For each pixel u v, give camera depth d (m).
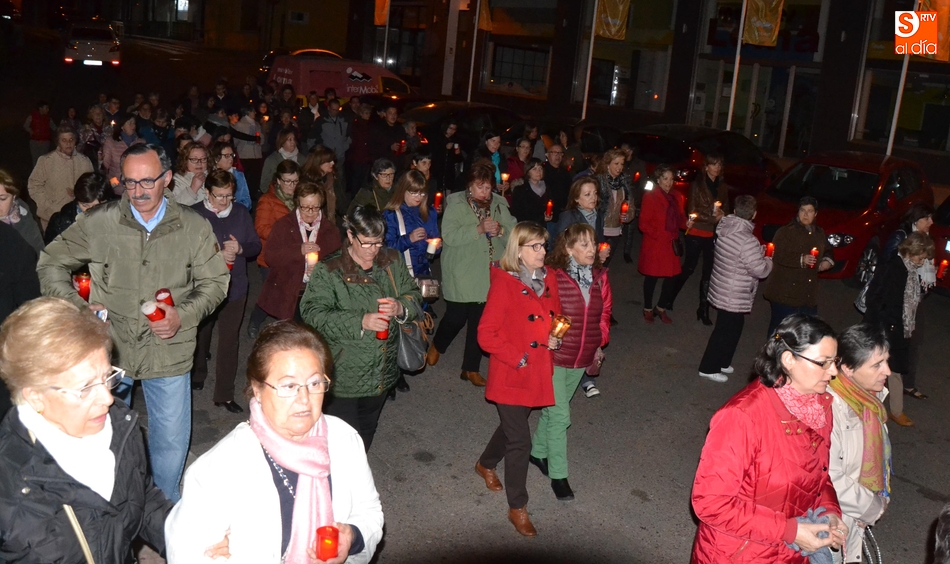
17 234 4.04
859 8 20.45
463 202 7.06
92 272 4.15
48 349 2.32
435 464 5.94
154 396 4.34
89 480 2.47
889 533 5.57
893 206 12.25
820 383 3.19
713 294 7.92
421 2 29.91
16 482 2.36
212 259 4.34
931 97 19.58
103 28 32.75
